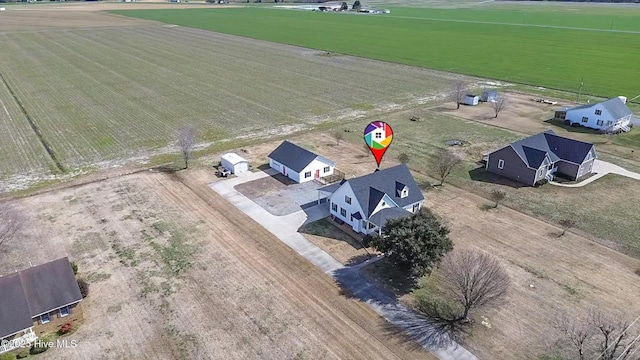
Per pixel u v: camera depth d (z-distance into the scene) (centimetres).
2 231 4034
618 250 3838
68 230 4084
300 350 2812
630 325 3008
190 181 5088
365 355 2788
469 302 2980
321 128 6788
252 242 3938
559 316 3091
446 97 8512
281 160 5259
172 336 2917
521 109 7750
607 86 9025
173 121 7031
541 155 4938
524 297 3272
